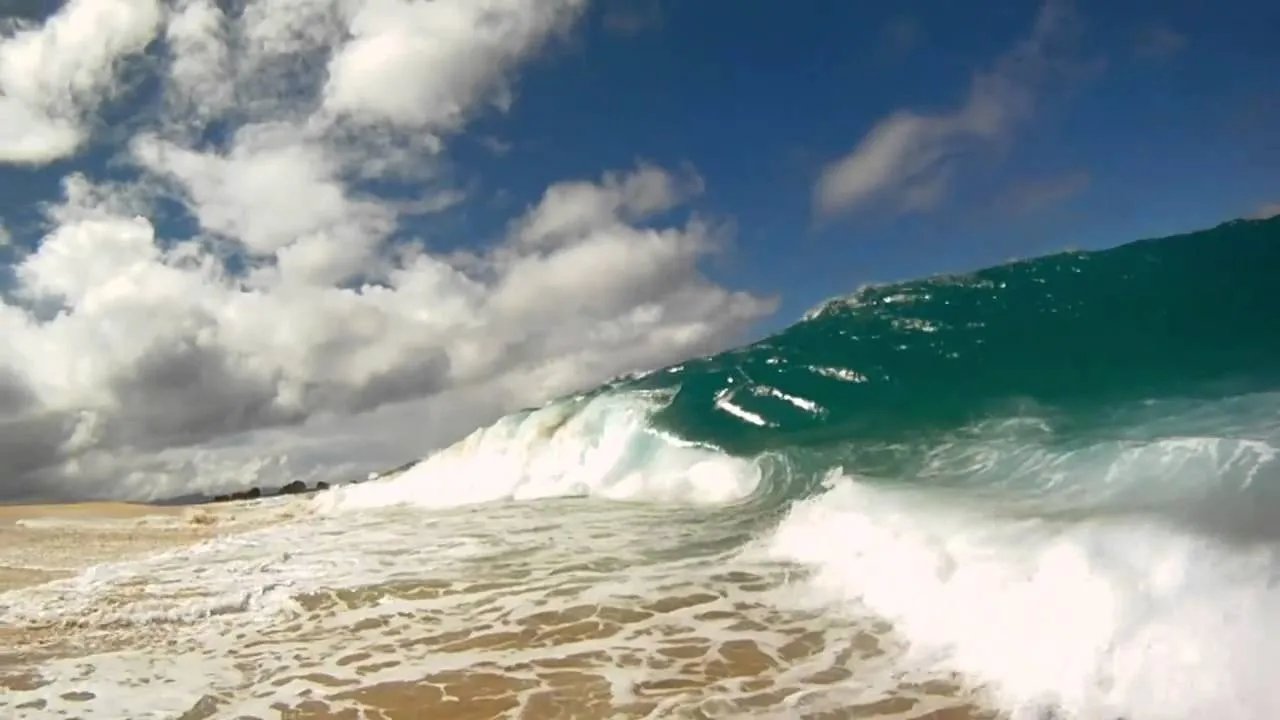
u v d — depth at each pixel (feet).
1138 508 19.34
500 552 31.73
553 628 21.57
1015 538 19.67
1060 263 46.14
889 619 19.83
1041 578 17.22
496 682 18.07
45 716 17.54
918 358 44.34
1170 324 38.45
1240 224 40.40
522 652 19.93
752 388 48.11
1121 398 33.17
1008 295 46.19
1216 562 14.97
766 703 15.78
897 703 15.35
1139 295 41.27
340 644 21.79
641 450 47.78
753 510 34.37
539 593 24.99
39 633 24.64
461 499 53.16
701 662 18.25
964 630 17.52
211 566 34.04
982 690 15.47
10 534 54.24
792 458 38.19
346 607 25.45
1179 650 13.88
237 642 22.65
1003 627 16.75
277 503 73.82
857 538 24.43
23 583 34.37
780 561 26.05
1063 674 14.79
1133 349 37.88
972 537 20.61
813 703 15.61
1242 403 28.30
